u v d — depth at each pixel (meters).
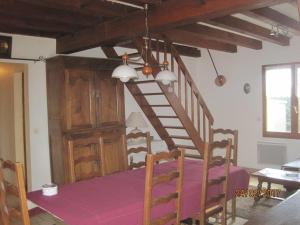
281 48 5.67
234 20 4.08
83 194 2.61
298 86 5.56
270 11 3.70
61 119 4.03
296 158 5.60
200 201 2.79
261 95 5.97
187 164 3.68
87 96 4.18
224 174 3.09
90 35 3.89
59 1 2.86
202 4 2.74
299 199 1.84
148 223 2.23
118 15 3.38
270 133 5.89
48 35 4.36
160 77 3.23
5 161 2.18
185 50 6.25
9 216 2.24
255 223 1.54
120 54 5.29
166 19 3.01
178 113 4.36
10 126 5.32
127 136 3.96
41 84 4.39
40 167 4.42
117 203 2.37
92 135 4.22
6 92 5.34
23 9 3.22
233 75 6.34
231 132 4.11
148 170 2.19
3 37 4.04
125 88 5.32
